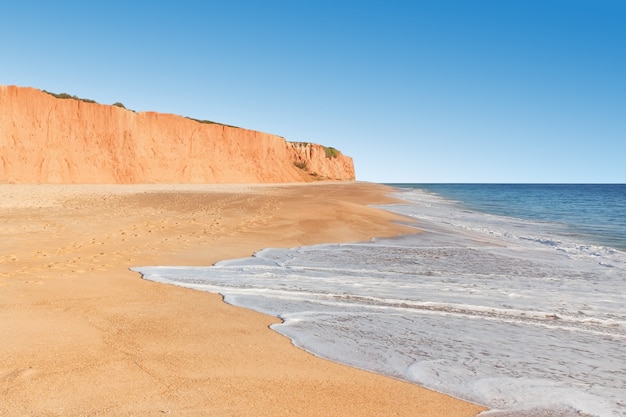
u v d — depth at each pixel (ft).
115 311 25.16
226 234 59.72
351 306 28.37
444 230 74.49
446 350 20.99
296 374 17.48
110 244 48.06
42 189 141.79
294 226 68.59
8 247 43.24
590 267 45.98
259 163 354.33
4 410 13.46
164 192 138.62
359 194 185.98
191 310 26.12
